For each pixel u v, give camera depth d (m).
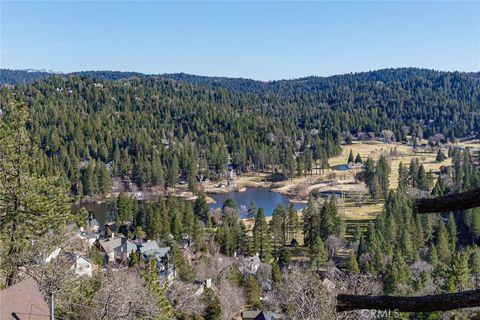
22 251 23.47
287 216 80.94
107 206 103.56
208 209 93.75
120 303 22.62
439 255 60.94
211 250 70.38
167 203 91.81
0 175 22.98
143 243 72.19
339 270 56.84
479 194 5.39
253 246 70.31
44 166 108.19
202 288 50.19
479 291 5.46
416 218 69.06
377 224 69.75
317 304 24.84
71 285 23.70
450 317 32.75
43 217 23.67
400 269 45.81
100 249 68.00
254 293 49.78
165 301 28.59
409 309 5.68
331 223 72.19
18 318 15.24
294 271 39.72
